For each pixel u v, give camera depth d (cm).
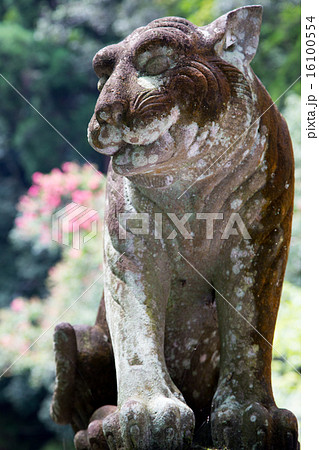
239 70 140
